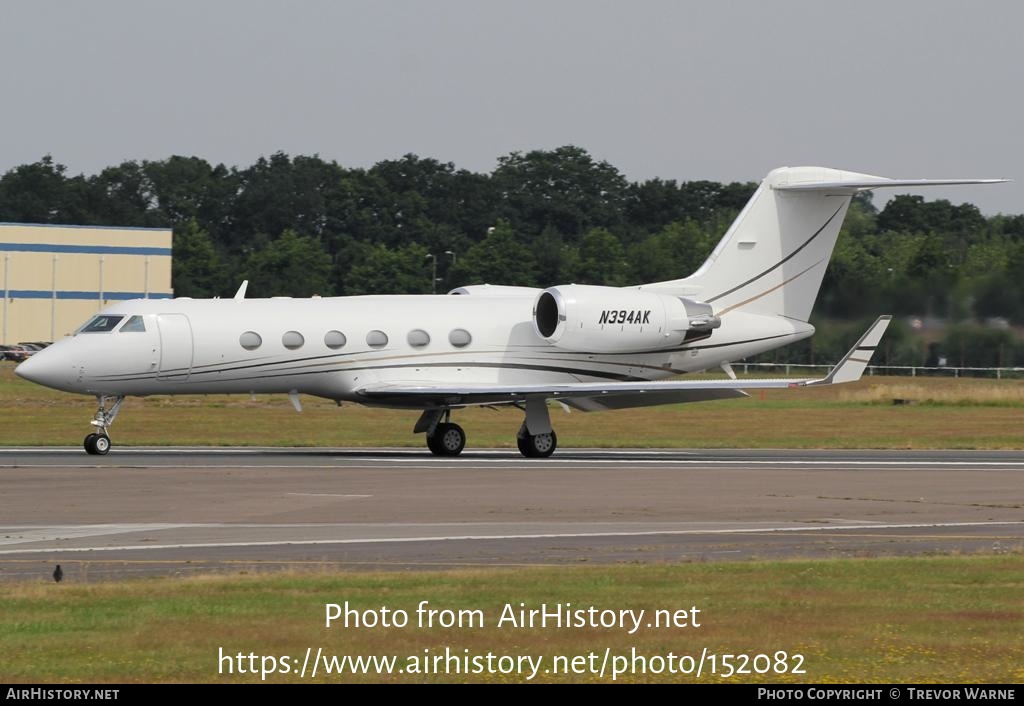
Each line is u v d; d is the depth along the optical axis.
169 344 116.25
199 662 42.03
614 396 124.25
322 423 158.38
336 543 67.94
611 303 127.12
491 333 126.56
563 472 105.88
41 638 44.72
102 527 72.81
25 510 79.19
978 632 46.72
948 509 84.69
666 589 54.31
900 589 54.84
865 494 92.75
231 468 104.81
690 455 127.62
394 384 121.62
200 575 57.75
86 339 115.19
